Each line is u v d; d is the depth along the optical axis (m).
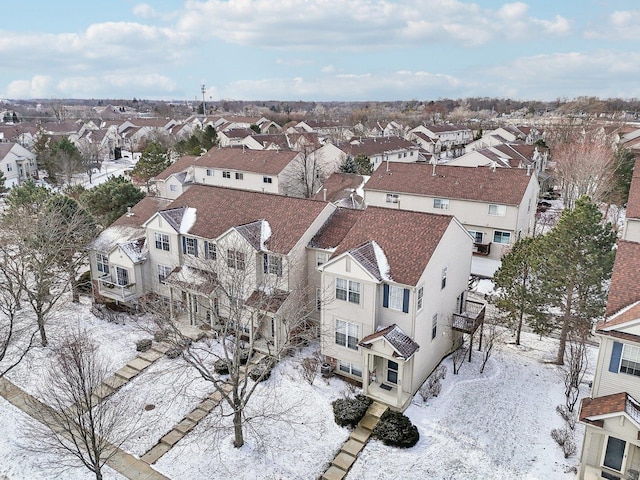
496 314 37.28
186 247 35.59
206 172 73.06
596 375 21.56
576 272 27.84
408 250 27.31
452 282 30.27
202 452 23.92
